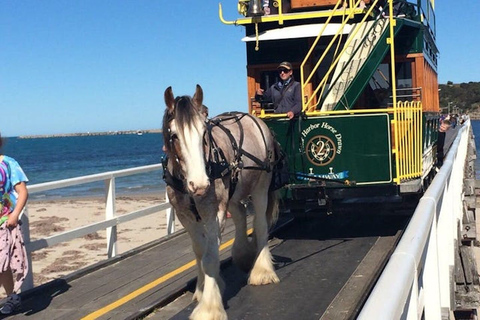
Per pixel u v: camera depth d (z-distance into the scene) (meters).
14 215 5.72
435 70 13.44
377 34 8.76
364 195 7.99
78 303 6.11
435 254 3.61
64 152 98.75
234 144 5.93
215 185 5.38
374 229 9.33
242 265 6.95
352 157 7.92
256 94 8.94
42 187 6.82
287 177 7.24
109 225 8.22
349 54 9.04
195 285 6.56
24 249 5.89
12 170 5.80
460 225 10.05
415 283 2.62
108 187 8.36
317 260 7.52
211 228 5.42
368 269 6.97
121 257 8.04
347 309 5.60
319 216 10.47
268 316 5.52
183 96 5.09
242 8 10.18
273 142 7.12
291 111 7.93
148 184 33.38
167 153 5.34
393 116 7.87
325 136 7.97
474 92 154.88
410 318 2.53
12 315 5.77
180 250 8.52
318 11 9.38
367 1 9.27
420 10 9.77
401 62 9.79
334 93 8.74
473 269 8.23
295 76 9.63
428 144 10.52
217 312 5.25
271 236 8.90
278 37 9.09
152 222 16.84
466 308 7.49
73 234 7.36
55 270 11.23
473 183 13.50
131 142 154.38
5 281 5.93
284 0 9.88
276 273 6.98
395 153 7.82
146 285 6.70
